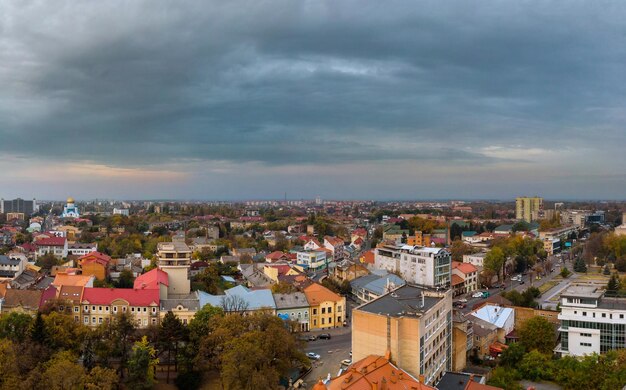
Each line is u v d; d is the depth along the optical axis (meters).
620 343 164.75
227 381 141.62
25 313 189.62
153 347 170.00
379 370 123.31
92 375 143.50
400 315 133.12
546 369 155.62
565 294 176.75
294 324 187.25
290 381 159.75
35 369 141.50
